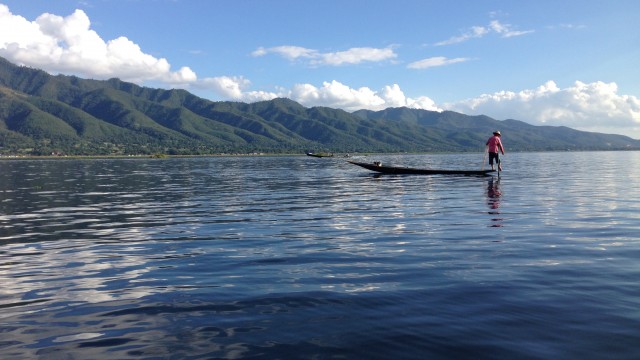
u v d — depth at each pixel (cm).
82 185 3105
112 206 1783
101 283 707
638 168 4834
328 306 573
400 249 897
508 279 671
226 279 712
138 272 770
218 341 476
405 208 1542
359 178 3422
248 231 1157
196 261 840
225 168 6762
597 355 425
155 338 489
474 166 6244
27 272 782
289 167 6731
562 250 859
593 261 771
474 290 622
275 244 981
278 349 453
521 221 1214
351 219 1324
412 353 436
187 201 1948
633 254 820
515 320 512
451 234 1041
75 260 868
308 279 700
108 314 566
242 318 541
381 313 544
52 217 1481
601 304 558
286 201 1884
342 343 463
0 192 2519
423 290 627
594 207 1498
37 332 512
